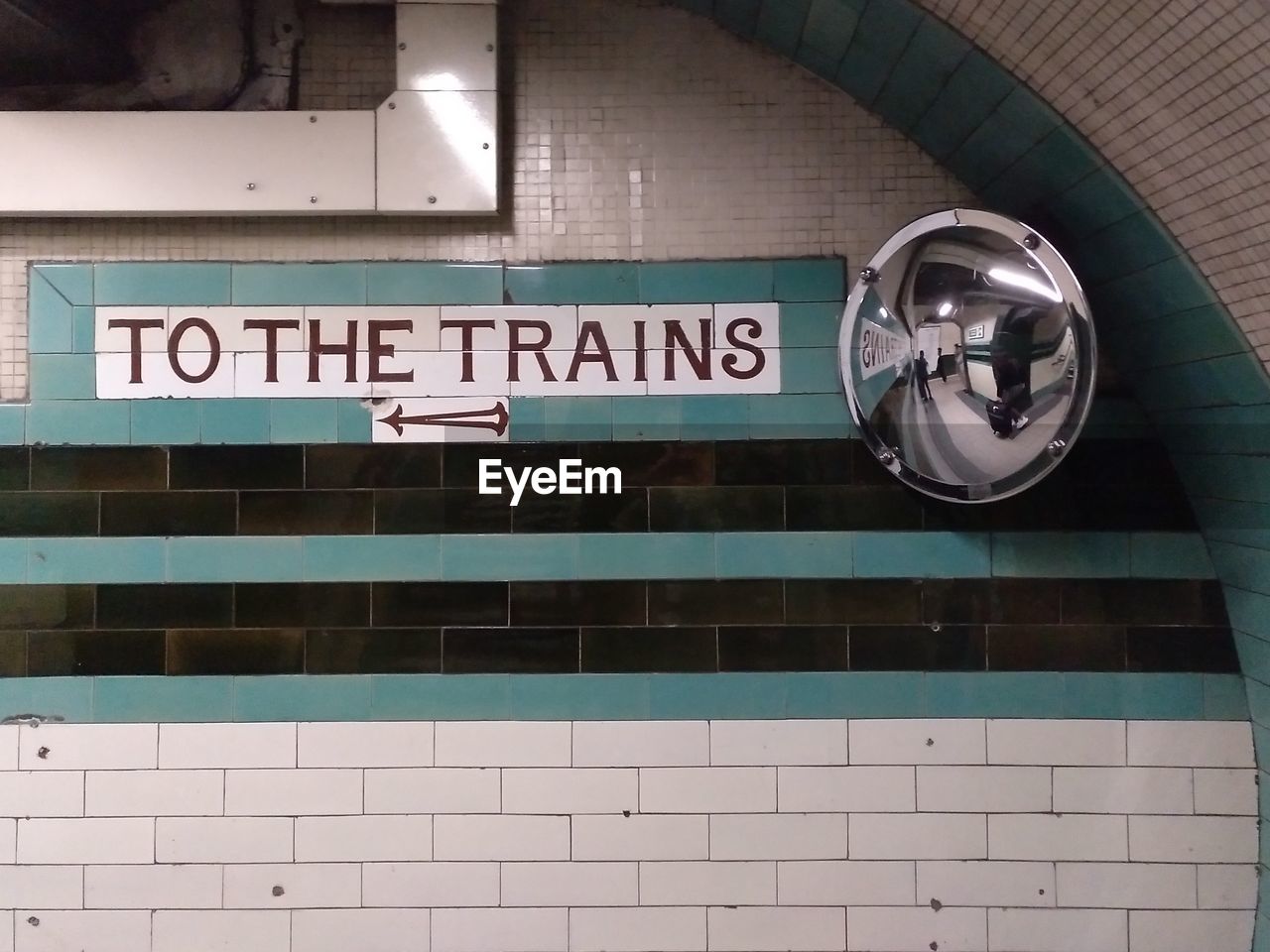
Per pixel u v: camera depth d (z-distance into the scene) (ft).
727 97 7.18
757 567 7.12
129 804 7.07
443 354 7.13
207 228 7.13
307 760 7.09
